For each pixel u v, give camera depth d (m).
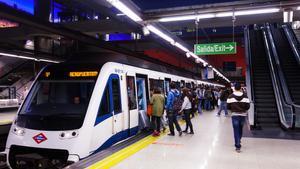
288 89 12.72
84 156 6.34
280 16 15.50
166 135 9.49
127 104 8.54
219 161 6.33
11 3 20.78
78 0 12.34
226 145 7.94
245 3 8.03
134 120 9.13
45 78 7.58
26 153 6.58
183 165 6.00
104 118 7.12
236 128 7.35
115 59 8.56
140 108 10.38
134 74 9.50
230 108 7.47
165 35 11.44
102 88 7.18
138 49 27.14
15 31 21.77
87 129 6.49
